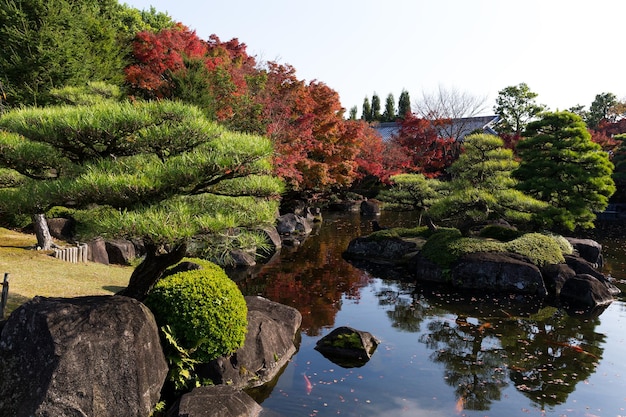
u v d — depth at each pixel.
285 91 24.20
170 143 5.87
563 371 7.64
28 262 10.21
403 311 10.88
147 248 6.25
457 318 10.42
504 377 7.38
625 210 34.44
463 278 13.33
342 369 7.54
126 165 5.86
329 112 26.94
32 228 13.77
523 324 10.09
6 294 6.64
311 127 24.25
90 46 18.83
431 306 11.34
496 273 13.04
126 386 5.18
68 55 16.45
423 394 6.73
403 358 8.08
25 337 5.01
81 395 4.86
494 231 16.23
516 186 17.47
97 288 9.27
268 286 12.77
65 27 17.47
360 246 17.67
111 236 5.21
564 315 10.81
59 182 5.45
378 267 15.84
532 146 17.89
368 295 12.25
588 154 16.91
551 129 17.84
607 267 16.41
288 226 21.94
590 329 9.83
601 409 6.40
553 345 8.82
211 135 5.90
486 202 15.34
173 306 6.27
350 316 10.38
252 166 5.97
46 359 4.86
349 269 15.37
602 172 16.84
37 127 5.64
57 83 16.33
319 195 32.59
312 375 7.27
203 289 6.50
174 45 19.19
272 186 6.29
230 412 5.47
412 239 17.58
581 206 16.66
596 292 11.97
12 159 6.04
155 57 18.78
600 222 29.33
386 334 9.29
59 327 5.04
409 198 19.12
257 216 6.27
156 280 6.88
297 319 9.22
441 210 15.79
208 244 6.32
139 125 5.64
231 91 18.92
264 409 6.02
